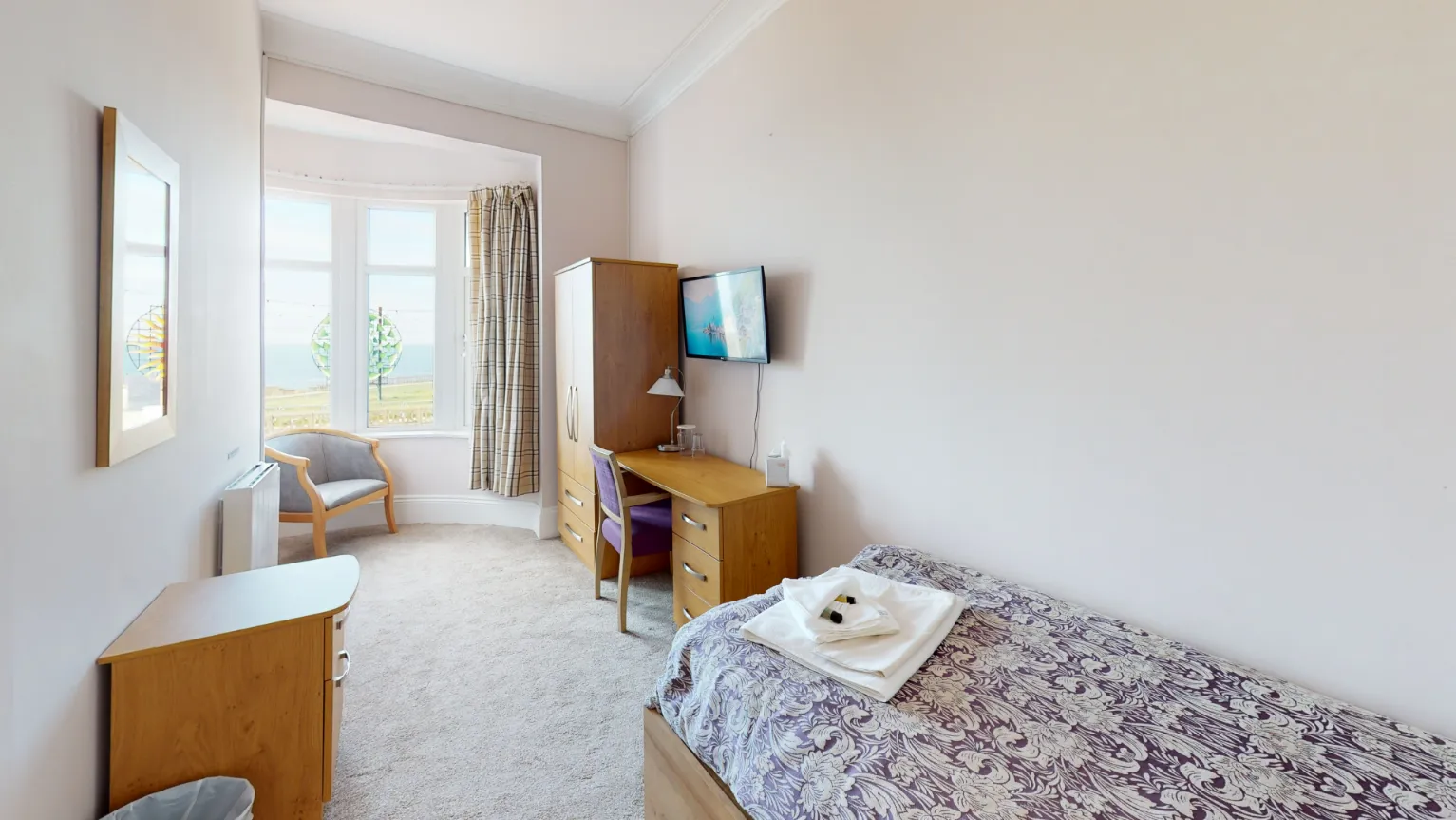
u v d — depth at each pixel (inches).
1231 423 53.2
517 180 168.6
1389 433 45.1
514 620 109.2
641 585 127.3
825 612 57.9
